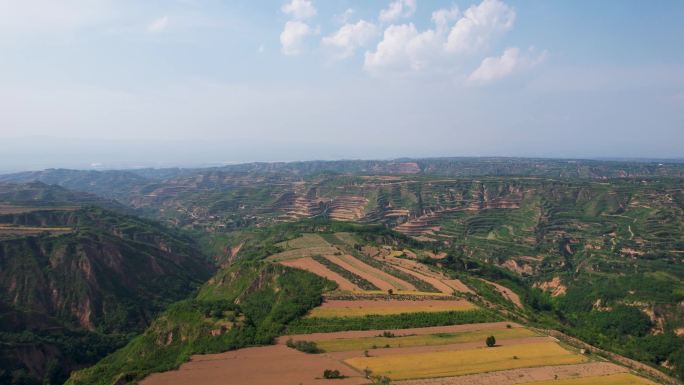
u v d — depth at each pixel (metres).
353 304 150.75
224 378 104.19
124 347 167.25
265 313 154.38
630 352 166.00
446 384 98.81
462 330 133.75
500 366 108.75
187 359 117.75
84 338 180.00
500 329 134.88
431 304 152.12
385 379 101.12
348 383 99.81
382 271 191.25
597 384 99.38
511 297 195.25
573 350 121.50
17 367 149.38
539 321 167.75
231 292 190.38
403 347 120.62
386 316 141.00
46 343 162.12
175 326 144.12
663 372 151.25
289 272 181.88
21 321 173.62
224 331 133.75
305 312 144.62
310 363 111.25
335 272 183.88
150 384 102.69
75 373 143.25
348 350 118.81
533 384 98.94
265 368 109.00
